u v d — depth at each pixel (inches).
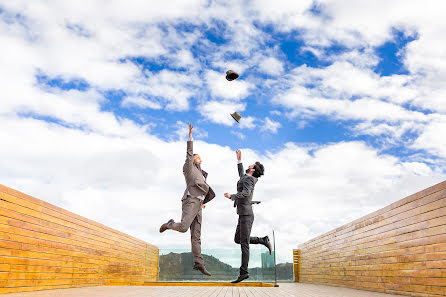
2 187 175.3
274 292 240.4
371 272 259.0
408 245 206.4
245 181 250.1
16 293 181.2
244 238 251.3
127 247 378.3
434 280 179.2
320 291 255.0
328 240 378.3
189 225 197.6
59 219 232.4
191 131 204.5
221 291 246.7
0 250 172.7
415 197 200.2
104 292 213.3
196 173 203.8
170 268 436.1
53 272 222.8
